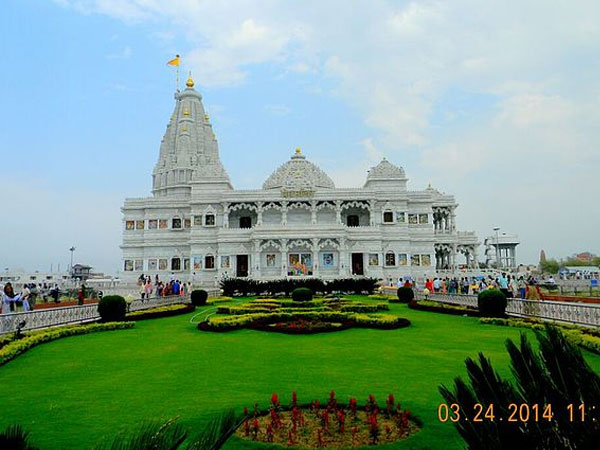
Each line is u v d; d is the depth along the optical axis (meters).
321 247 78.94
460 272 82.88
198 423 11.09
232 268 80.44
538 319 27.28
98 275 150.12
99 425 11.19
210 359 18.72
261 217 85.75
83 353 20.33
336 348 20.62
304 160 98.44
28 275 127.94
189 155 102.12
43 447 9.84
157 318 33.56
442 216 98.25
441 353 19.33
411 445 9.59
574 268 115.94
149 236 88.62
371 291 59.00
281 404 12.50
